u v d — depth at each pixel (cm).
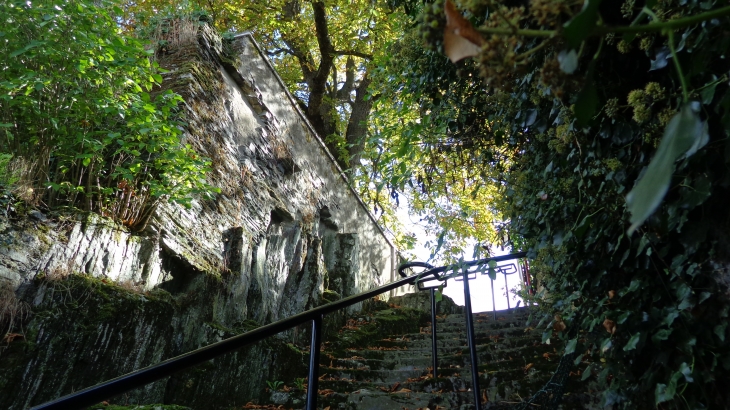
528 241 370
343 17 1131
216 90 659
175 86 606
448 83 382
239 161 672
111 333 417
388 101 526
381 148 503
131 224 495
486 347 570
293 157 806
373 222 1055
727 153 179
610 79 231
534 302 391
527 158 328
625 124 228
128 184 495
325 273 774
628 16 185
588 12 68
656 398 217
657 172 59
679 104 182
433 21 81
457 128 396
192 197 568
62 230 431
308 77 1310
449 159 462
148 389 432
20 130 465
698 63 172
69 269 421
